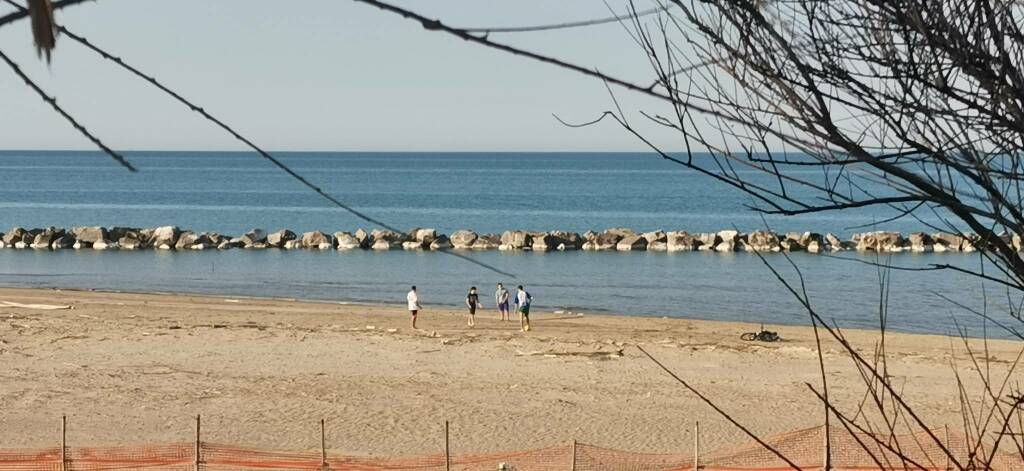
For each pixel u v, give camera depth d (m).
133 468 23.61
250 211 151.00
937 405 29.59
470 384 33.72
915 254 86.44
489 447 26.69
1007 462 13.70
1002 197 3.77
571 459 24.91
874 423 27.47
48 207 155.25
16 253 93.88
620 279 74.94
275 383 33.41
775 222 127.94
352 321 50.31
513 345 41.25
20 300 56.97
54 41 2.04
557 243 97.56
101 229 99.00
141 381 33.25
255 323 47.81
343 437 27.48
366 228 128.12
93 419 28.62
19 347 38.12
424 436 27.72
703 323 52.62
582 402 31.42
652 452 26.08
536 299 65.44
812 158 3.72
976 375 34.28
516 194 191.50
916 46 3.69
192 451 25.30
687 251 94.12
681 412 30.25
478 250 96.56
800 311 58.81
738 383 34.06
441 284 73.62
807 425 28.33
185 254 93.69
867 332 48.38
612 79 2.69
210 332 42.66
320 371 35.38
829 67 3.71
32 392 31.30
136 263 86.25
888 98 3.73
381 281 75.12
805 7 3.72
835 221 128.12
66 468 23.41
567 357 38.41
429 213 148.38
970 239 4.22
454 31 2.41
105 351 37.94
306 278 76.75
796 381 34.09
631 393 32.62
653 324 51.69
